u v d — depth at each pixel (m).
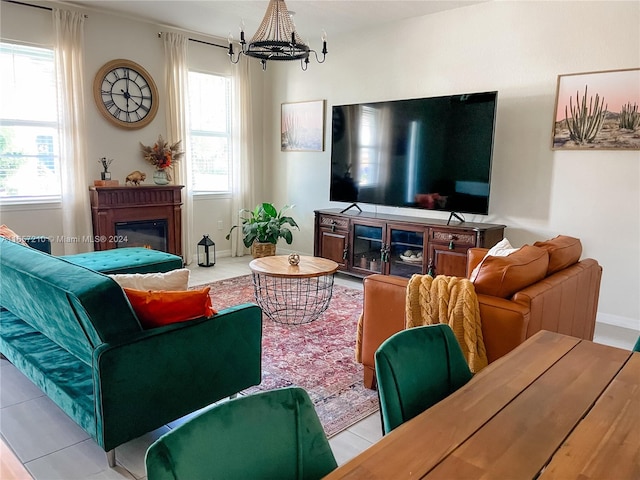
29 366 2.31
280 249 6.60
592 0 3.76
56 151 4.71
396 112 4.79
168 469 0.79
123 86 5.05
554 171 4.10
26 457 2.05
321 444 0.99
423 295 2.31
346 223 5.18
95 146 4.92
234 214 6.34
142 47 5.17
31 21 4.38
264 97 6.46
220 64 5.95
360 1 4.35
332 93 5.69
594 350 1.53
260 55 3.21
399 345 1.30
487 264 2.28
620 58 3.68
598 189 3.89
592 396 1.21
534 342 1.60
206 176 6.07
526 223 4.31
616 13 3.66
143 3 4.57
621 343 3.48
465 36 4.50
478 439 1.00
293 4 4.45
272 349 3.23
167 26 5.33
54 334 2.26
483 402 1.17
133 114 5.17
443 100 4.44
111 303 1.85
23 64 4.42
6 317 2.85
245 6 4.62
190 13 4.88
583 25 3.82
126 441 1.93
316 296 4.47
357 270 5.14
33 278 2.01
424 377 1.32
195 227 5.97
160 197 5.25
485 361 2.16
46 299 2.01
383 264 4.88
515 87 4.24
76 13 4.58
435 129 4.53
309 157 6.06
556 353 1.50
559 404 1.17
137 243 5.15
